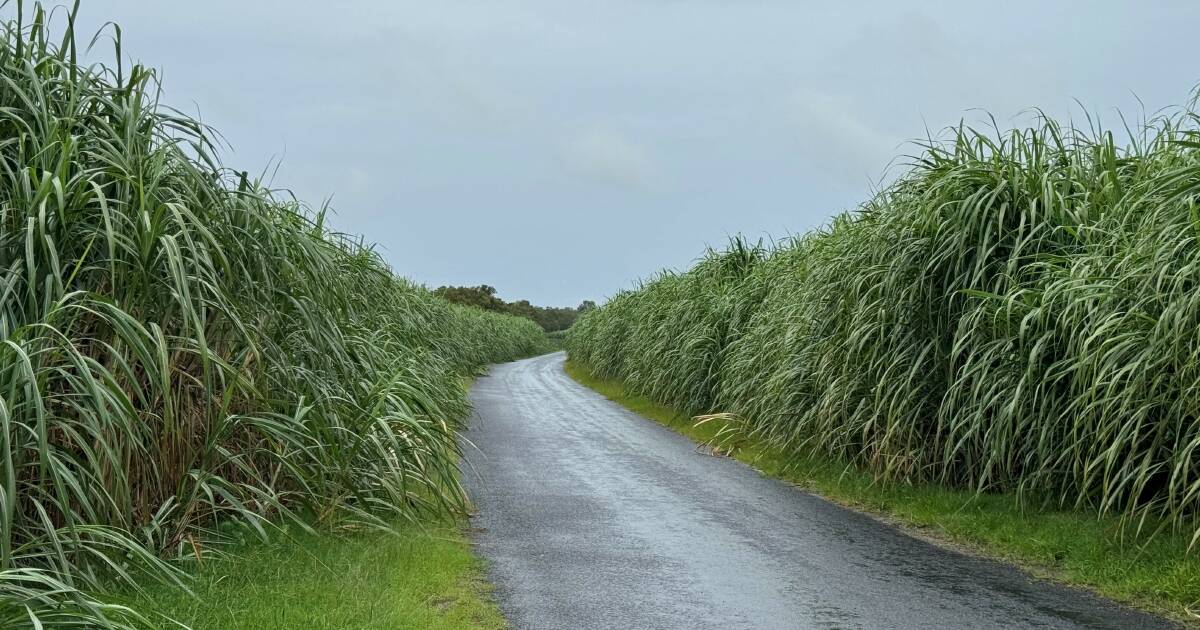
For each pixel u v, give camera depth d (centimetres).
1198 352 601
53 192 509
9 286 475
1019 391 733
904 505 875
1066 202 867
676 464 1201
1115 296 682
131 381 512
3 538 404
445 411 1305
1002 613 555
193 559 566
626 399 2203
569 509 885
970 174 895
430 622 506
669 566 667
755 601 579
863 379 988
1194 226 611
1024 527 741
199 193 620
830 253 1148
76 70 591
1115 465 739
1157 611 557
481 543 734
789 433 1148
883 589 610
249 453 663
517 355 5516
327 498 703
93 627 416
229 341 646
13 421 443
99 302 492
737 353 1469
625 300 2762
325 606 501
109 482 538
